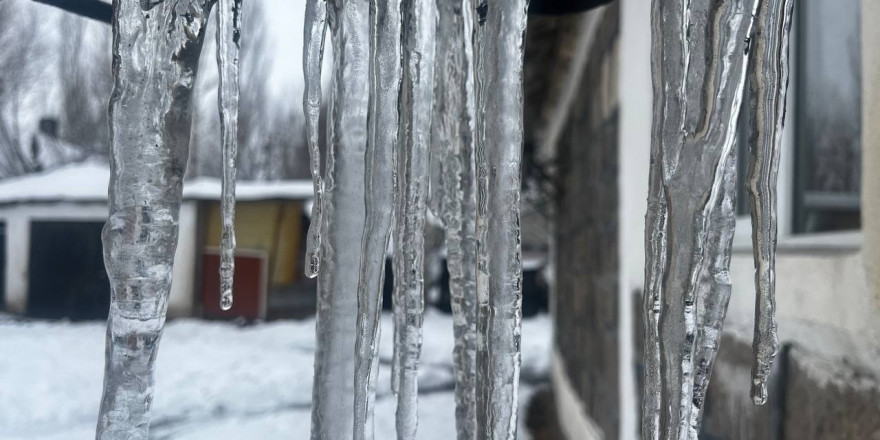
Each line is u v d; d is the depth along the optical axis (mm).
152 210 646
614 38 2896
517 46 674
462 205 869
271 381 7461
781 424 1410
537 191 6031
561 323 5719
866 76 1184
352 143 713
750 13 610
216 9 715
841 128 1635
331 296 703
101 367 7891
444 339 10797
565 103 5031
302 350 9875
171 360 8727
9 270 13352
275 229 14094
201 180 13414
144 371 631
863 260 1153
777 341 636
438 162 888
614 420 2863
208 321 12633
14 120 19703
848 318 1198
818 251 1363
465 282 870
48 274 13281
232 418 5801
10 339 9711
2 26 19094
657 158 664
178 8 669
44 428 5441
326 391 688
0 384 6723
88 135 20078
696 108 622
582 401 4086
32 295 13289
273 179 21562
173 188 663
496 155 674
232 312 13297
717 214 641
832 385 1200
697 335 642
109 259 636
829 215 1663
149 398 634
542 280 13797
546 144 6883
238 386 7191
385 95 678
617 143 2832
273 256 14000
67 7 832
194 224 12875
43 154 19594
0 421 5566
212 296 13211
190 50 678
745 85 611
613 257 2922
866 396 1092
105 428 617
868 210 1151
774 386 1435
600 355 3320
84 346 9328
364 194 699
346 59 713
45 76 19984
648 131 2248
